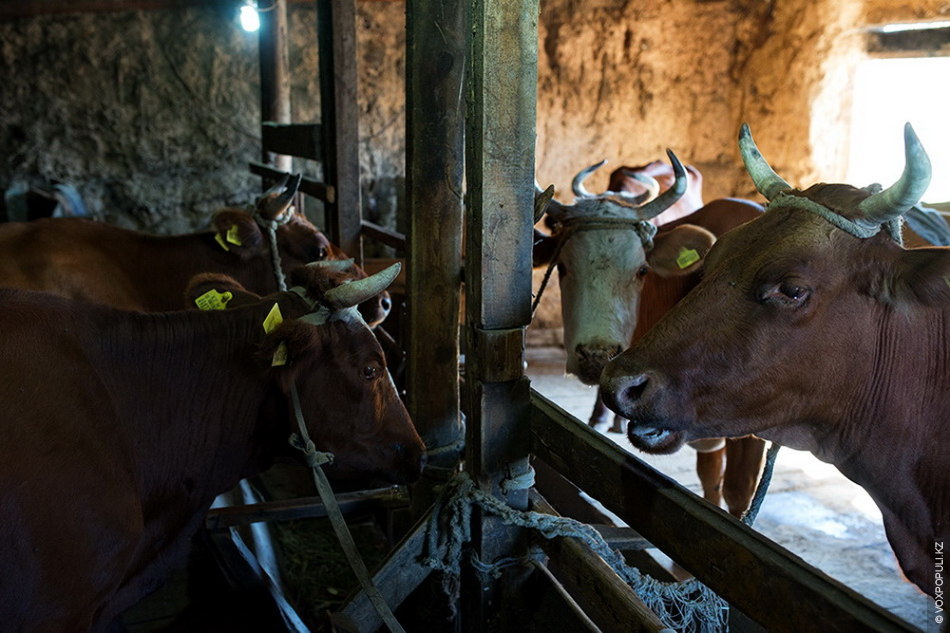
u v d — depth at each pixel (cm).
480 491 236
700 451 382
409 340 298
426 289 292
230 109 766
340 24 443
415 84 277
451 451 302
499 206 221
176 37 741
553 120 803
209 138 765
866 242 186
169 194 766
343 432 247
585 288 328
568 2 786
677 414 191
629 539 277
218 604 293
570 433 215
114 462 206
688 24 804
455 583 244
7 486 180
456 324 298
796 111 751
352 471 256
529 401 238
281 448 255
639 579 227
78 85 729
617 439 516
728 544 157
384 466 255
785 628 143
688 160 834
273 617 283
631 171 574
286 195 400
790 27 753
